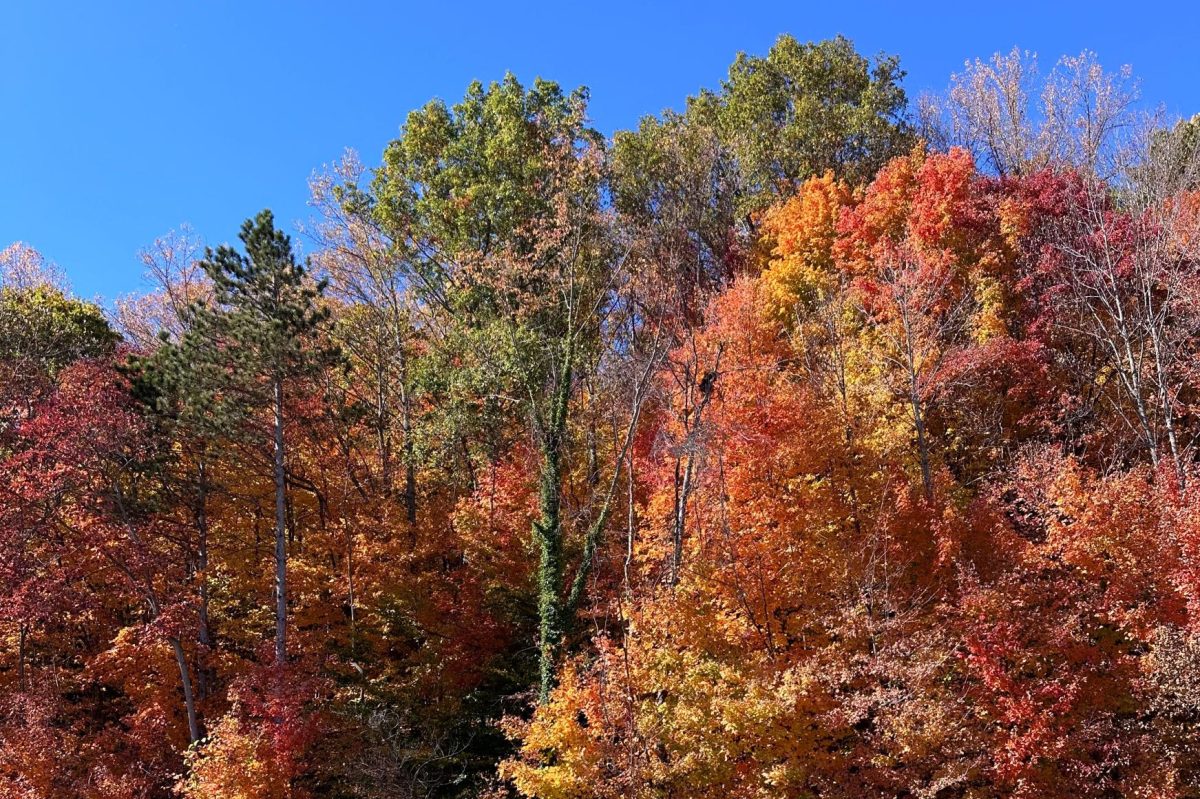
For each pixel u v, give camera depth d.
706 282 37.25
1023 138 41.78
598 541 25.55
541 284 31.81
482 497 29.88
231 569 27.27
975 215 29.55
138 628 24.41
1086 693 16.73
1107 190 35.47
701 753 17.44
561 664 22.48
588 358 32.12
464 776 23.52
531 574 28.39
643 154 39.03
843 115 42.34
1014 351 24.86
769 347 28.45
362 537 27.34
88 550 24.89
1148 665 16.05
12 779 22.78
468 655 27.38
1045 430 25.36
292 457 28.58
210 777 20.23
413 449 30.64
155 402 25.03
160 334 27.00
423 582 27.83
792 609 19.70
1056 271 26.70
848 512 20.11
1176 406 22.92
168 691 25.05
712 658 19.48
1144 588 17.02
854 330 28.20
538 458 29.70
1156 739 15.88
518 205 33.91
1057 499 18.28
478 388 29.91
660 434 24.92
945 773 16.08
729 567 19.42
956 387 24.92
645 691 19.62
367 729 22.64
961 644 17.62
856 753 16.97
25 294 39.00
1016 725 16.47
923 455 20.77
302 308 26.47
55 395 26.92
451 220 36.09
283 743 20.78
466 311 33.84
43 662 27.77
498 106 36.44
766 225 37.94
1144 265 23.75
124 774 23.02
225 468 27.34
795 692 16.81
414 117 37.78
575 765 18.08
